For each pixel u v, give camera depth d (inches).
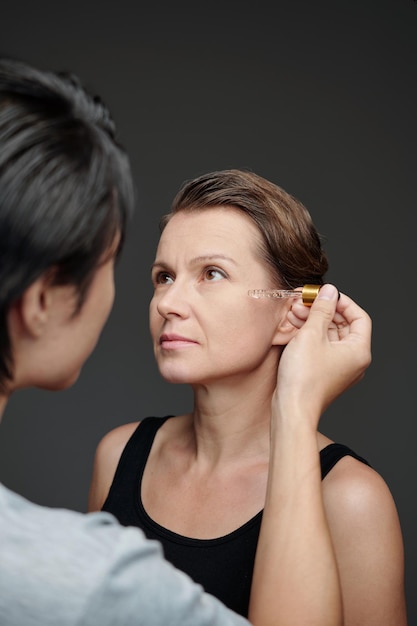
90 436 114.0
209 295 47.7
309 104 113.2
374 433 109.3
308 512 33.5
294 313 45.3
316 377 37.4
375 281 110.5
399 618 45.9
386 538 45.5
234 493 49.2
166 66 116.6
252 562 46.5
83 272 27.4
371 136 111.4
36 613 24.6
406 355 110.0
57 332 28.3
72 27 117.6
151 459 53.9
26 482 113.1
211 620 26.7
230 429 49.9
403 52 111.2
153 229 115.6
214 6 116.0
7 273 25.7
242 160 114.8
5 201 25.4
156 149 116.1
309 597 32.4
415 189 110.7
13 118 26.0
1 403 28.5
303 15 113.8
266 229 48.7
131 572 25.5
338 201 111.6
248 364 48.3
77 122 27.5
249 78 115.1
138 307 115.1
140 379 114.7
